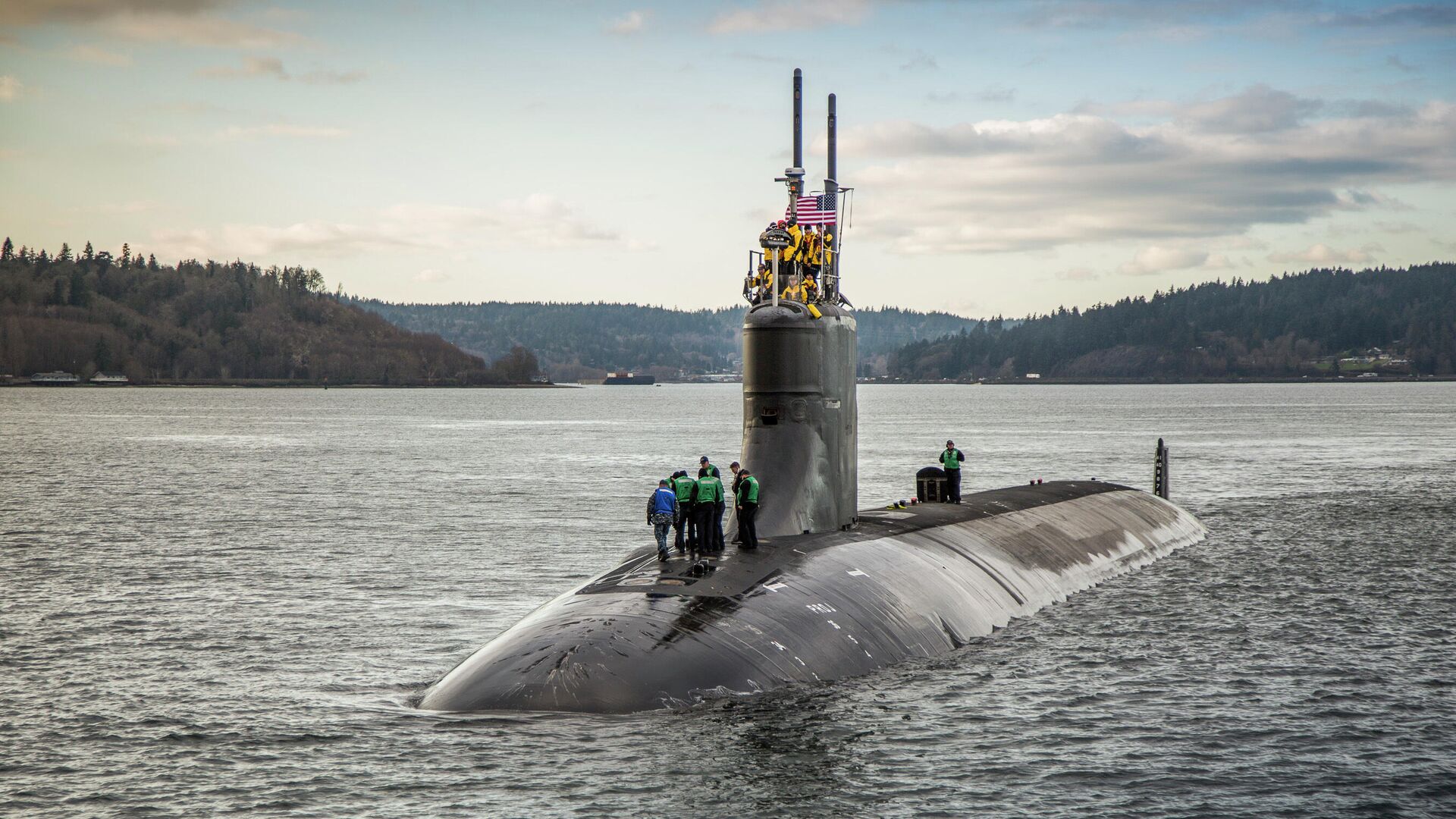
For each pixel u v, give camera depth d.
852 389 38.38
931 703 29.47
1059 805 24.23
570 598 31.11
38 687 33.16
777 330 35.94
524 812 23.34
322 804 24.12
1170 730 28.80
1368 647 37.06
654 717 26.53
